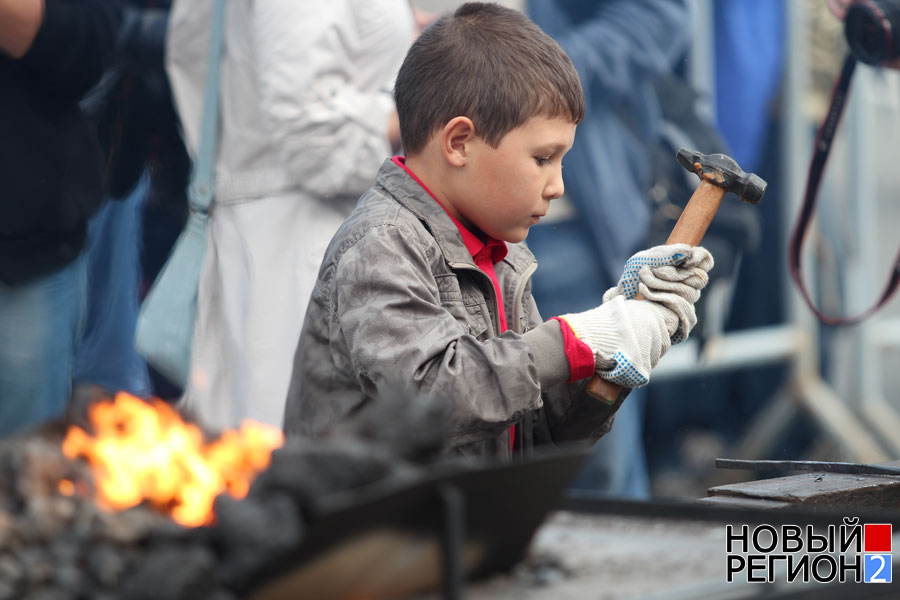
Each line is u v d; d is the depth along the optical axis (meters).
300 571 2.75
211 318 8.77
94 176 9.14
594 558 3.46
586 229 11.71
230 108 8.77
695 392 14.71
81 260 9.24
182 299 8.69
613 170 11.62
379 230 5.54
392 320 5.29
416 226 5.62
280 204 8.54
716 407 14.96
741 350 14.59
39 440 3.65
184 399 8.67
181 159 10.10
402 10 8.70
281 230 8.55
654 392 14.34
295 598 2.79
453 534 2.86
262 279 8.48
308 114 8.24
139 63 9.48
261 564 2.67
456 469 2.88
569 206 11.77
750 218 12.15
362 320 5.34
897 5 7.96
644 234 11.80
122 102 9.81
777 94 14.73
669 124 12.03
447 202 5.82
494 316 5.90
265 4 8.29
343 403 5.60
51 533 3.02
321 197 8.54
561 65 5.72
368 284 5.40
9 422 8.72
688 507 3.87
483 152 5.62
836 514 3.73
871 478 5.15
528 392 5.16
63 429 3.87
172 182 10.20
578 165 11.62
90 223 10.22
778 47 14.56
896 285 8.12
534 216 5.76
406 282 5.37
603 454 11.80
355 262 5.48
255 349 8.49
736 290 14.86
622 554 3.49
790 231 15.03
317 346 5.75
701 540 3.63
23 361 8.68
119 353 10.70
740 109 14.27
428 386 5.15
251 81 8.65
